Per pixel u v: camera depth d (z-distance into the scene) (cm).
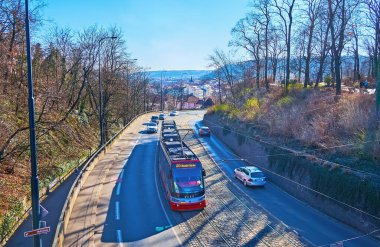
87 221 2097
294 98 4453
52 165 2839
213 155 4391
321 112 3441
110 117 6675
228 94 8312
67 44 4966
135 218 2286
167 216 2336
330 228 2181
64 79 4531
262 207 2570
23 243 1716
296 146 3188
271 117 4153
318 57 5625
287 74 5197
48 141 3155
